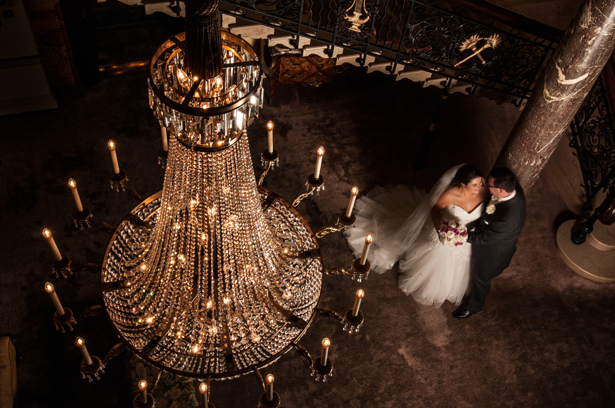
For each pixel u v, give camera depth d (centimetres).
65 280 565
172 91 243
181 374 298
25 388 506
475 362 554
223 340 311
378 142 699
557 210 661
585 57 461
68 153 650
